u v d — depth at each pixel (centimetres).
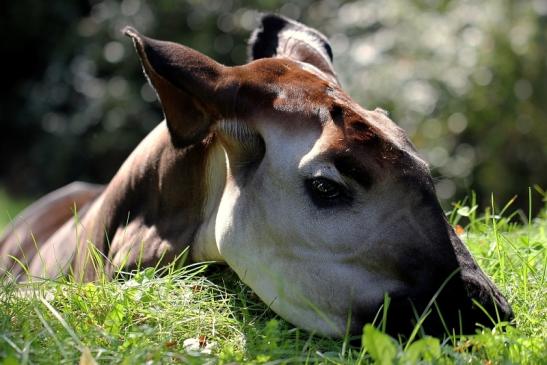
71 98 3244
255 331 838
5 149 3309
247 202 876
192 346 801
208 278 953
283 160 852
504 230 1188
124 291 871
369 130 832
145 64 904
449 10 2792
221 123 898
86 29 3200
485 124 2672
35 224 1338
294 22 1095
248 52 1097
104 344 789
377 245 805
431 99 2666
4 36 3309
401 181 814
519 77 2675
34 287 889
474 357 738
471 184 2633
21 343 756
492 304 799
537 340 781
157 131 1045
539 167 2630
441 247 802
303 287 834
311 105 861
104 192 1123
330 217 821
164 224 997
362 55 2759
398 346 729
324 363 753
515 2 2728
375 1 2922
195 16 3134
